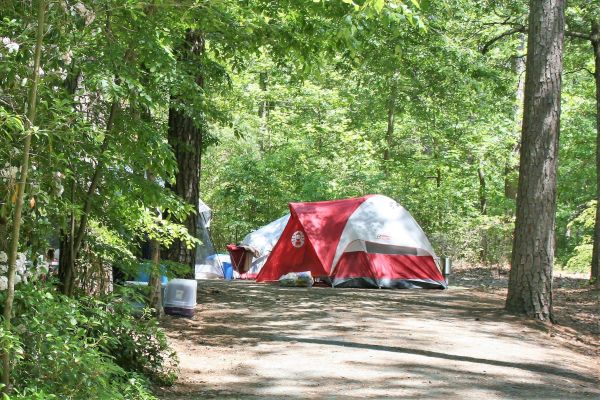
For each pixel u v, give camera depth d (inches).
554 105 541.3
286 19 417.7
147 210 316.8
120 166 266.5
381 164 1216.8
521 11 792.3
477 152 1160.2
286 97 1243.8
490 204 1309.1
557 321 560.1
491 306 614.5
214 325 457.4
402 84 807.7
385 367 350.0
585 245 1039.0
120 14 257.8
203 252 866.8
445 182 1200.2
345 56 578.9
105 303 265.6
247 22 364.2
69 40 225.1
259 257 892.0
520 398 303.6
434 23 610.9
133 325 279.0
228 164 1208.2
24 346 183.3
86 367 183.8
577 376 369.1
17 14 214.7
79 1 229.0
